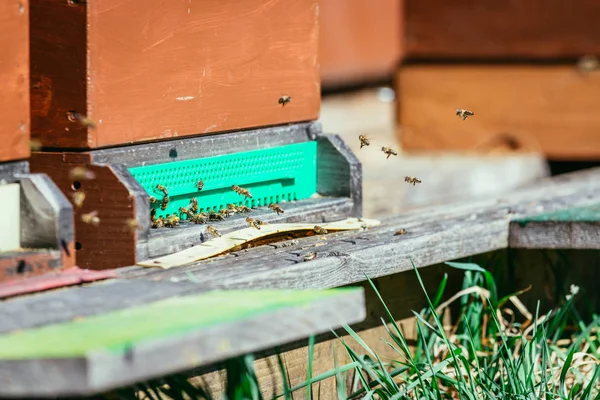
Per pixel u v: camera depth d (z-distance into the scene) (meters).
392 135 11.76
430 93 8.35
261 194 4.82
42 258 3.66
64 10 3.89
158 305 3.26
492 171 10.19
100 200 3.95
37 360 2.62
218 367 3.96
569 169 9.18
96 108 3.94
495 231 5.04
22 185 3.73
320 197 5.09
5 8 3.62
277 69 4.77
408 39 8.38
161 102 4.19
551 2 8.02
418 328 4.29
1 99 3.64
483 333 4.96
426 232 4.71
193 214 4.38
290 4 4.80
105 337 2.79
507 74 8.18
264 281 3.78
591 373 4.76
